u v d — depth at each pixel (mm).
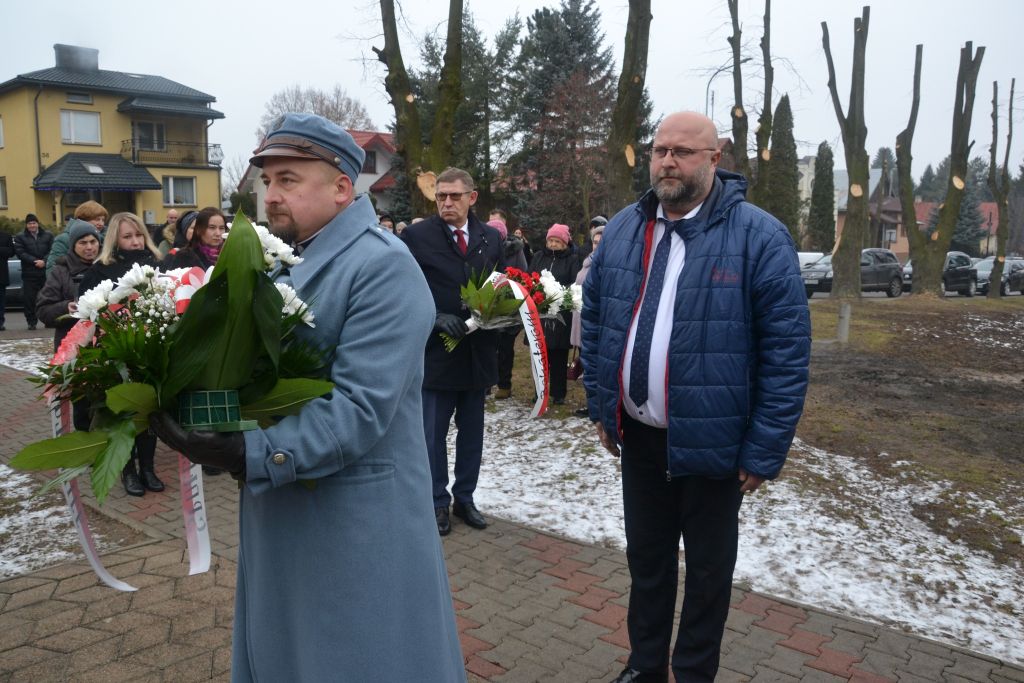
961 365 10609
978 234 60750
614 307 2668
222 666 2881
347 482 1724
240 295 1433
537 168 36188
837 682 2902
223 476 5230
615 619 3350
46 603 3346
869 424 6871
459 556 3988
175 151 36969
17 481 5043
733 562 2572
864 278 26047
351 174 1813
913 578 3812
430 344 4145
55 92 34219
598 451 5832
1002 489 5039
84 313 1553
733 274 2395
